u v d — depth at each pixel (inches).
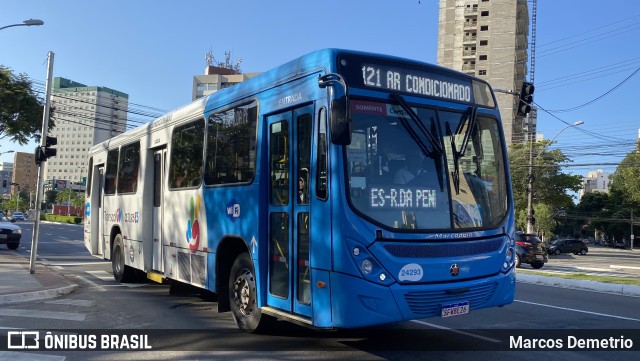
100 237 552.7
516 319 353.1
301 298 232.8
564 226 4840.1
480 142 252.4
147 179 421.1
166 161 389.4
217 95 324.5
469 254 231.3
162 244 389.7
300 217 236.4
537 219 1959.9
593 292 541.6
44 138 560.7
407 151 227.3
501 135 263.1
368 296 204.7
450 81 250.1
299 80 242.4
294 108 246.2
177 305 388.2
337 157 212.2
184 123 361.1
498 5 3486.7
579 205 3941.9
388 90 229.9
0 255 796.6
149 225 417.4
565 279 631.8
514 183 1983.3
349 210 208.5
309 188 228.5
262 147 267.4
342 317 205.0
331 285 209.9
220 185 305.0
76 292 450.6
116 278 498.0
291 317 235.1
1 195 5044.3
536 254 1020.5
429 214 225.0
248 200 274.7
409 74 237.8
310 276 223.6
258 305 262.1
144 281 501.7
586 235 5059.1
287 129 250.8
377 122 223.1
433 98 242.1
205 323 322.7
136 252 439.8
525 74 3619.6
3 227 941.2
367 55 229.6
